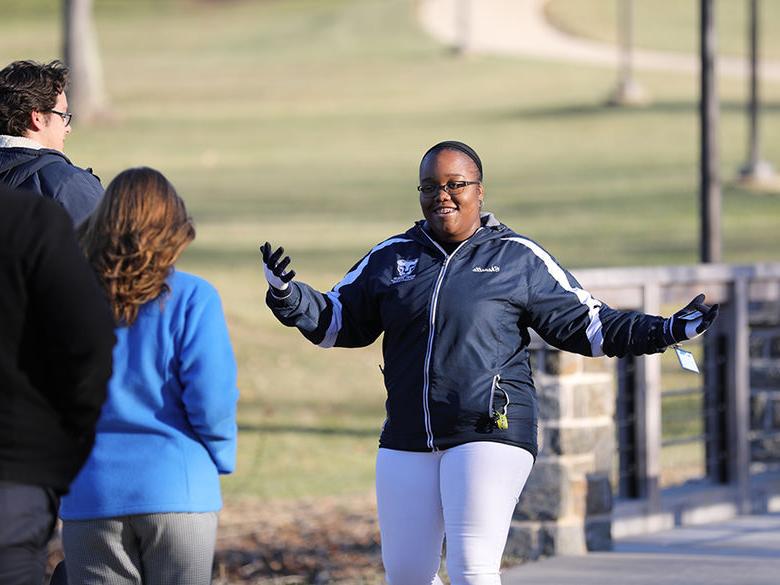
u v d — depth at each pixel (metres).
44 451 12.44
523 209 103.00
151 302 14.90
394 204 106.88
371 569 29.48
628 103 162.62
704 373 34.31
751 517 33.06
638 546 28.72
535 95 175.38
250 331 62.72
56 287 12.31
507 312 17.23
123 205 14.73
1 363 12.32
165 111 171.88
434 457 17.27
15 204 12.52
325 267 78.06
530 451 17.36
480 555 16.70
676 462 43.41
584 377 27.64
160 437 14.86
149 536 14.89
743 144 134.12
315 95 183.88
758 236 91.75
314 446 45.88
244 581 29.20
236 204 107.25
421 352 17.16
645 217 97.94
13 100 18.09
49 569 29.50
